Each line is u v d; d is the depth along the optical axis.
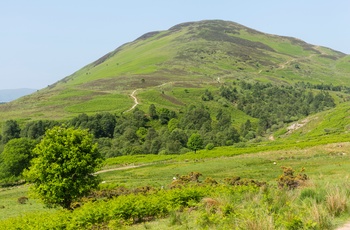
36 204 40.50
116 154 101.88
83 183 29.02
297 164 51.69
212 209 14.86
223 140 118.00
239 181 31.33
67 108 159.38
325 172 36.81
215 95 185.25
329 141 72.31
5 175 71.12
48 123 129.88
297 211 11.66
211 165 58.34
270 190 16.94
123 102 163.25
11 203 42.94
